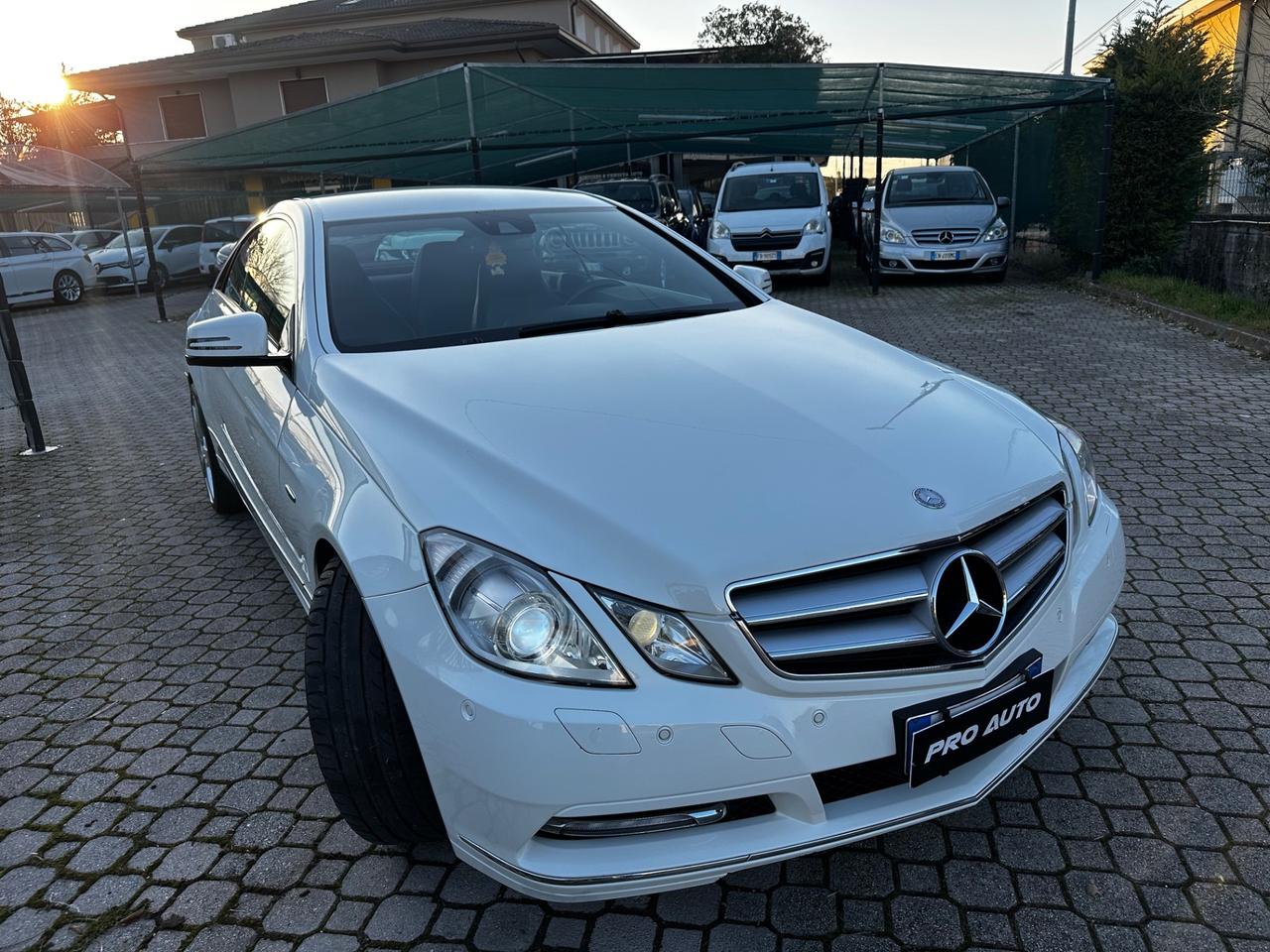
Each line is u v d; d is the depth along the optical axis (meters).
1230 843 2.21
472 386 2.38
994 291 12.20
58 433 7.27
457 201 3.57
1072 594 2.14
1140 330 8.69
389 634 1.84
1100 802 2.37
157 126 29.45
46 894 2.23
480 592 1.76
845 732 1.76
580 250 3.41
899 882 2.14
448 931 2.06
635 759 1.67
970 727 1.86
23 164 14.20
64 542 4.71
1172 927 1.98
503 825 1.74
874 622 1.80
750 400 2.28
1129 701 2.80
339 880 2.24
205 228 23.16
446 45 26.67
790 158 32.41
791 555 1.76
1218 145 11.27
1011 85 12.05
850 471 1.97
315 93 27.80
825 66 11.46
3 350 6.54
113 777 2.70
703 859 1.73
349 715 1.97
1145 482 4.66
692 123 17.19
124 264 21.14
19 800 2.61
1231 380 6.63
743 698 1.71
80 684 3.25
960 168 14.24
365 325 2.85
